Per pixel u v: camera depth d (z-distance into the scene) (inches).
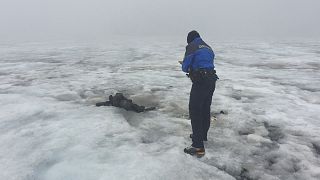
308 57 636.1
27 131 238.2
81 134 229.9
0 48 909.2
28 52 789.9
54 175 179.8
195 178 176.4
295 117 275.1
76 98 333.1
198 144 198.5
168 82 403.2
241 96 339.0
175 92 351.6
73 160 194.1
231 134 236.8
